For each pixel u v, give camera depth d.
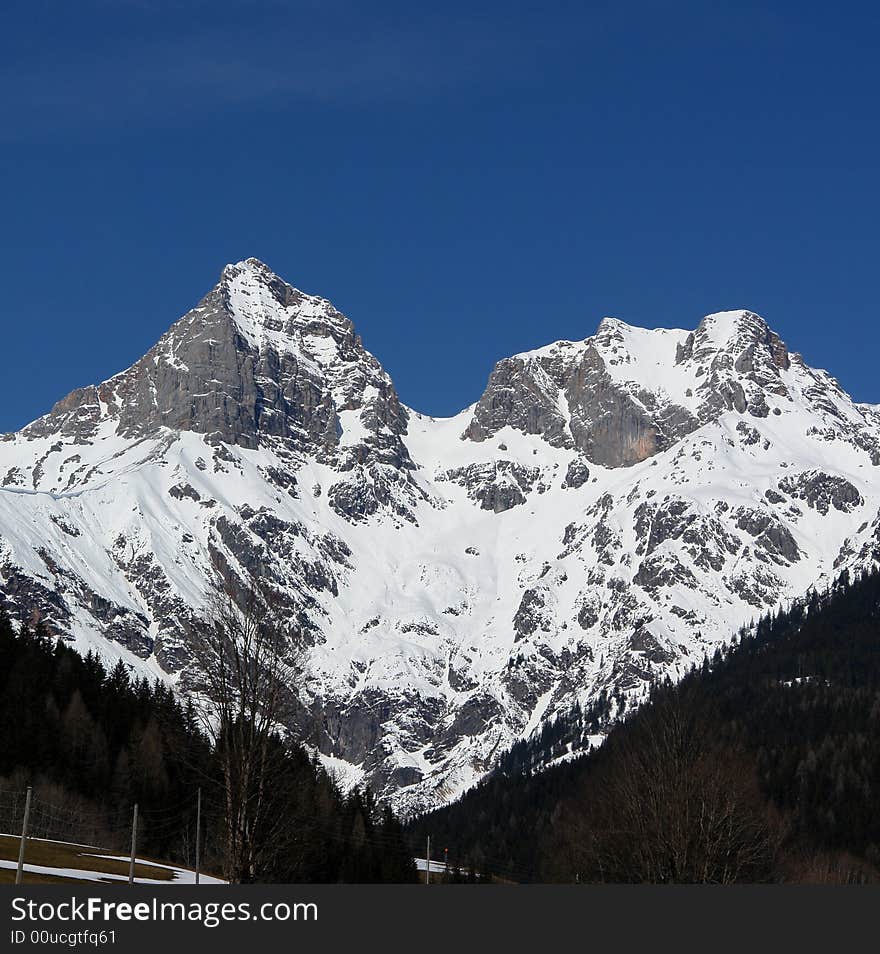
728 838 96.12
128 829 164.25
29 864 120.25
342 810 172.88
